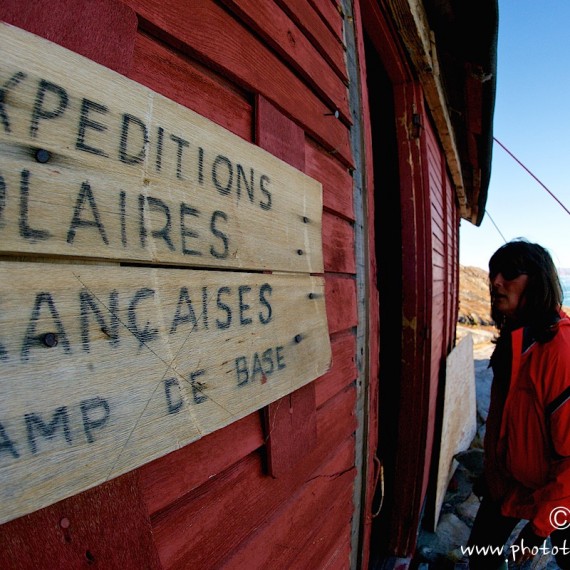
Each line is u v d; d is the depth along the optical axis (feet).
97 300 1.77
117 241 1.84
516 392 6.20
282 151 3.39
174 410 2.09
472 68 9.11
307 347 3.41
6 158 1.47
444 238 13.65
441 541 10.66
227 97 2.89
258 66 3.21
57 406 1.59
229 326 2.52
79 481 1.64
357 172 5.34
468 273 85.10
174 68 2.44
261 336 2.82
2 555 1.51
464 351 15.98
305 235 3.49
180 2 2.46
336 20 4.94
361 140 5.49
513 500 6.43
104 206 1.80
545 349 5.80
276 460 3.17
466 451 14.29
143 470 2.12
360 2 6.49
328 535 4.37
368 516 5.87
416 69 8.58
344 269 4.67
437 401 11.81
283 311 3.11
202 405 2.27
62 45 1.74
